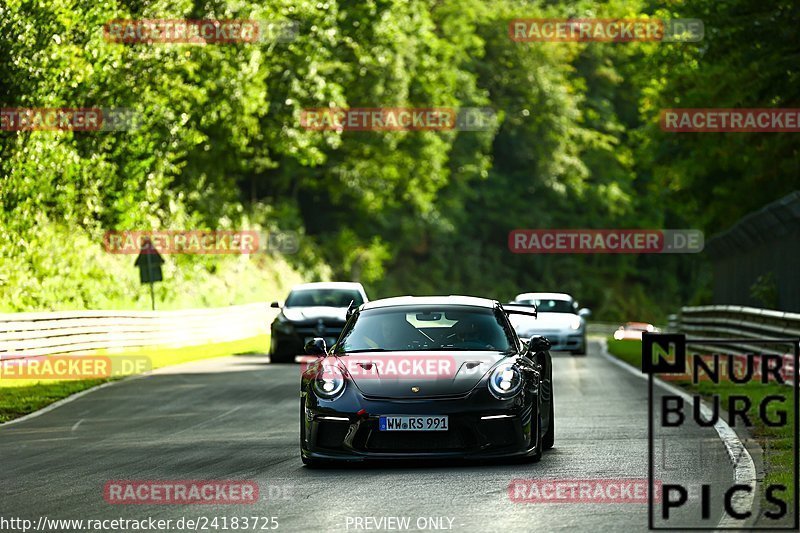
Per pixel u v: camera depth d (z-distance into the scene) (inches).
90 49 5398.6
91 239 6082.7
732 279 5088.6
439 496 1412.4
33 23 5039.4
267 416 2502.5
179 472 1665.8
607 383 3299.7
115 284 6117.1
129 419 2485.2
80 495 1464.1
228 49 6752.0
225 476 1620.3
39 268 5383.9
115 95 5733.3
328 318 4229.8
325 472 1644.9
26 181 5132.9
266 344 5910.4
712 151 5876.0
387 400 1658.5
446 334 1844.2
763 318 3558.1
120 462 1787.6
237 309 6510.8
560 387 3164.4
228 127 7037.4
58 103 5147.6
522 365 1727.4
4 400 2883.9
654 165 7504.9
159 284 6722.4
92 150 5885.8
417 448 1647.4
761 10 4648.1
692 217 7755.9
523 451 1667.1
